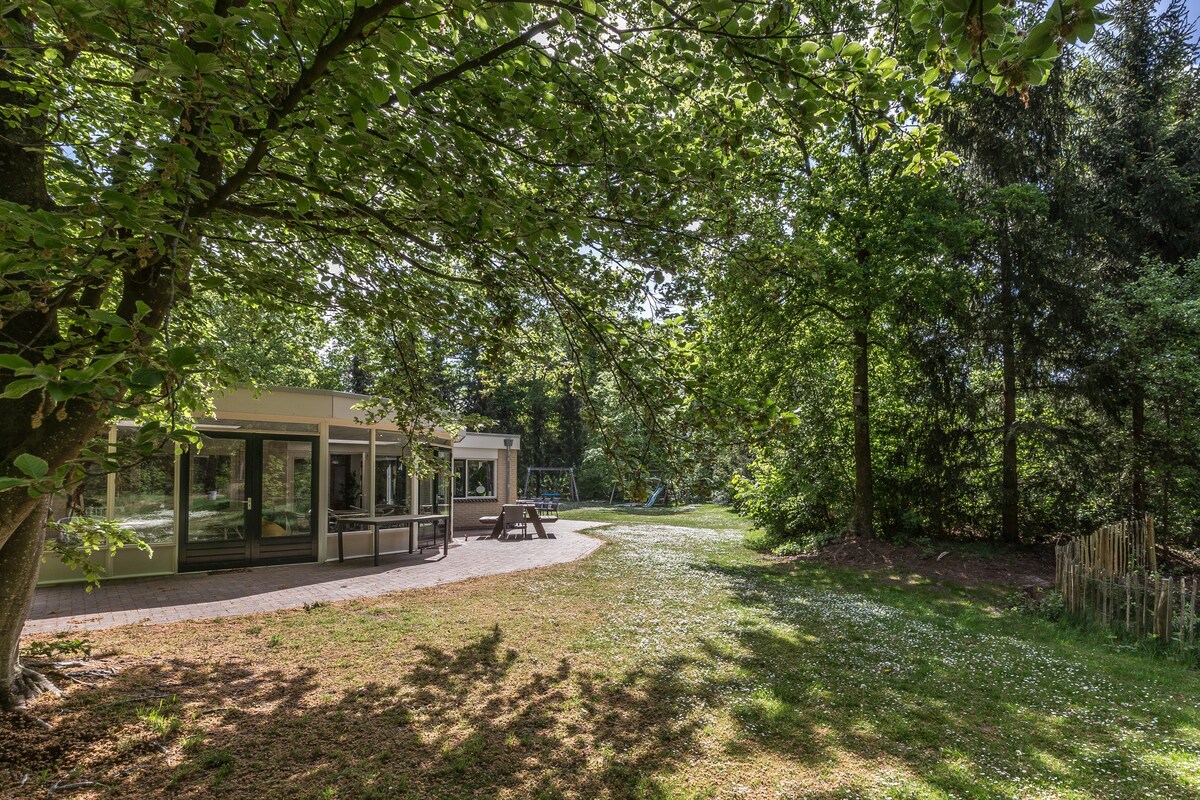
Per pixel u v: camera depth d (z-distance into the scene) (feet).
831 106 10.37
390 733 15.21
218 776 12.98
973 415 44.42
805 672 20.48
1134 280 44.52
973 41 5.29
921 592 35.50
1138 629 25.38
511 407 144.77
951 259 41.42
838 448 50.31
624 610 28.76
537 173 14.57
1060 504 43.16
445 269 21.59
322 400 39.09
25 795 11.94
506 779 13.20
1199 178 44.45
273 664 20.06
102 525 14.57
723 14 8.32
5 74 11.90
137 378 5.22
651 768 13.78
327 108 9.86
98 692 16.80
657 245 13.62
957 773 13.74
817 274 17.56
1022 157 42.50
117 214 7.57
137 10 7.39
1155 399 40.32
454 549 50.08
